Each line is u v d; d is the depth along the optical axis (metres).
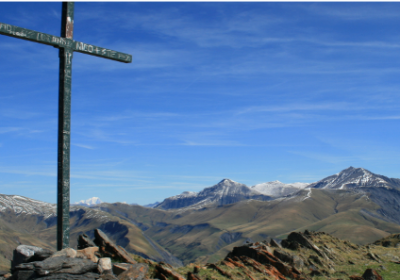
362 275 28.23
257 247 29.81
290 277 26.78
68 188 13.56
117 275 14.73
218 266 24.70
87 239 19.30
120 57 14.89
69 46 13.77
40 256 13.69
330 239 41.34
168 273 18.55
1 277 13.66
